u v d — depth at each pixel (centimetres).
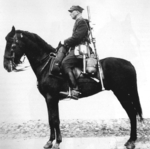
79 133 671
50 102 543
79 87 540
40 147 589
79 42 545
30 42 547
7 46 541
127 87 542
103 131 681
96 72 540
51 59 552
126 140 605
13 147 601
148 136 620
